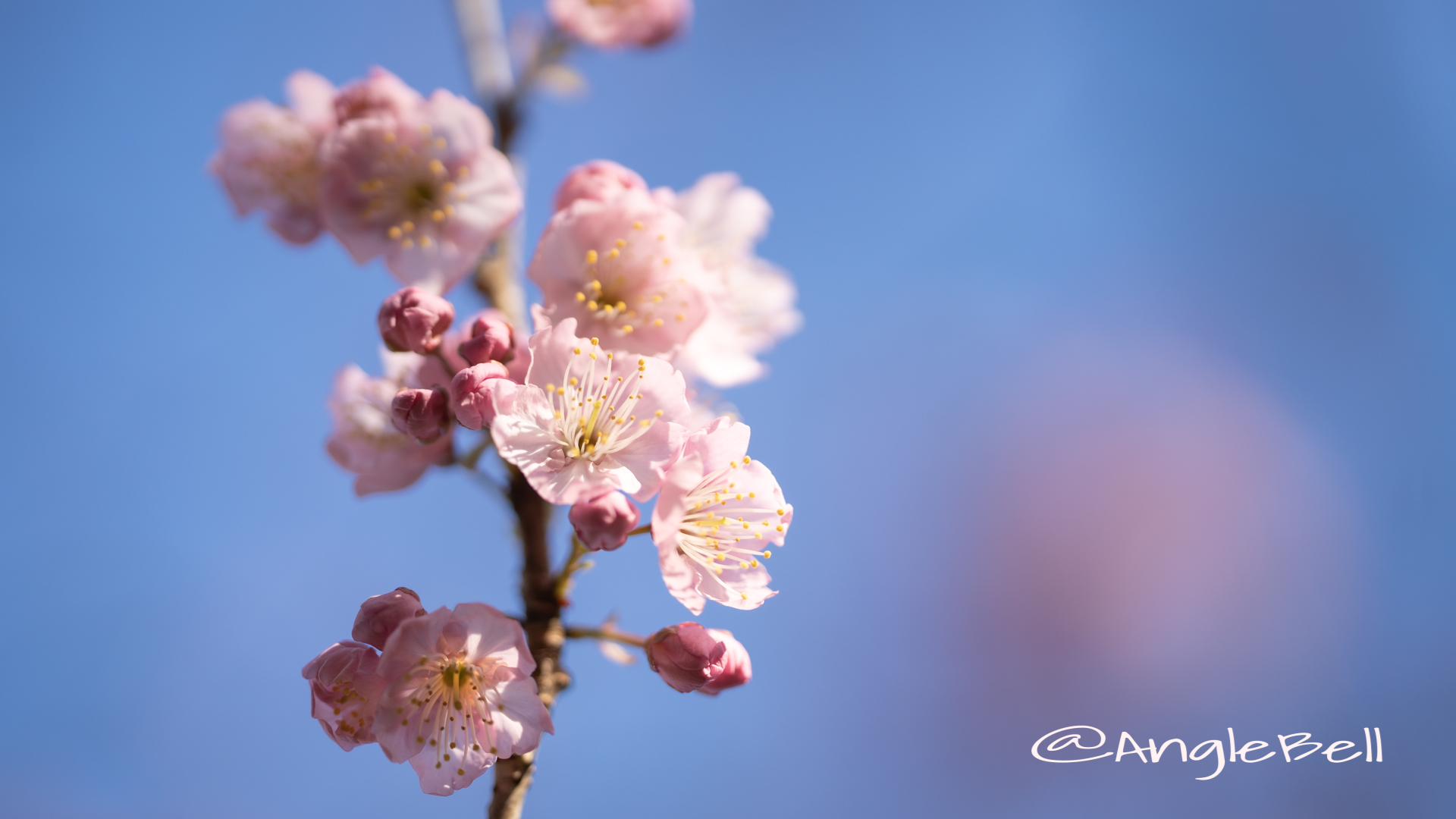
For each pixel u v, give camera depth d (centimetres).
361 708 43
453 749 42
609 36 52
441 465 45
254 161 48
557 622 44
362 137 46
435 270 46
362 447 46
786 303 50
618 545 43
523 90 50
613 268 45
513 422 43
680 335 45
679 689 43
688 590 43
